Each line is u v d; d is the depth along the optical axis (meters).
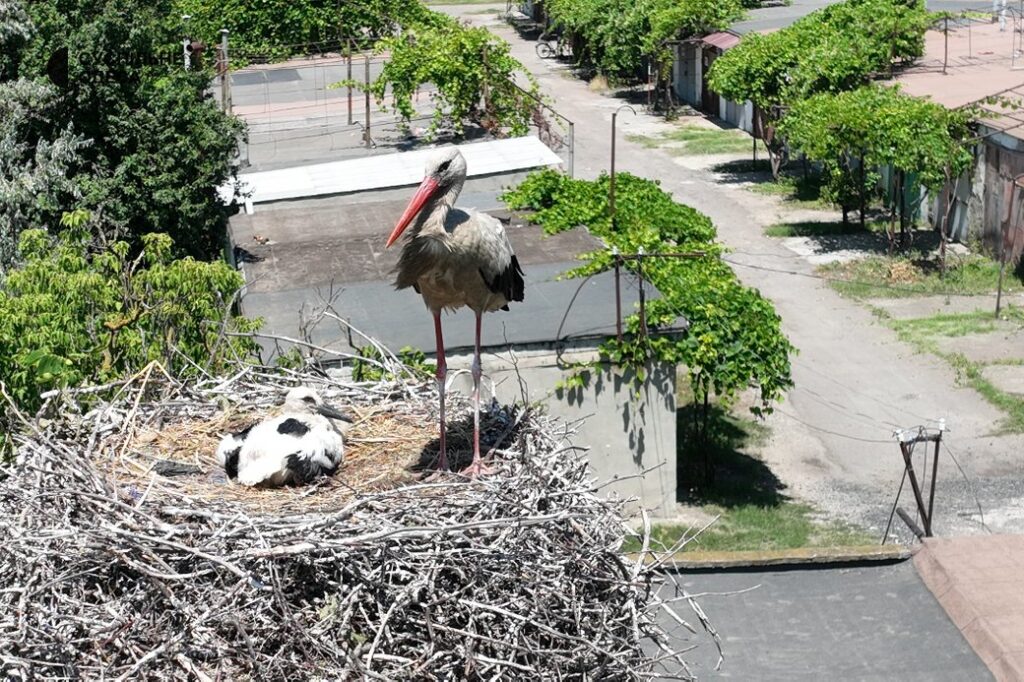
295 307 17.97
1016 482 20.48
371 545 7.55
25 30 22.00
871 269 30.05
